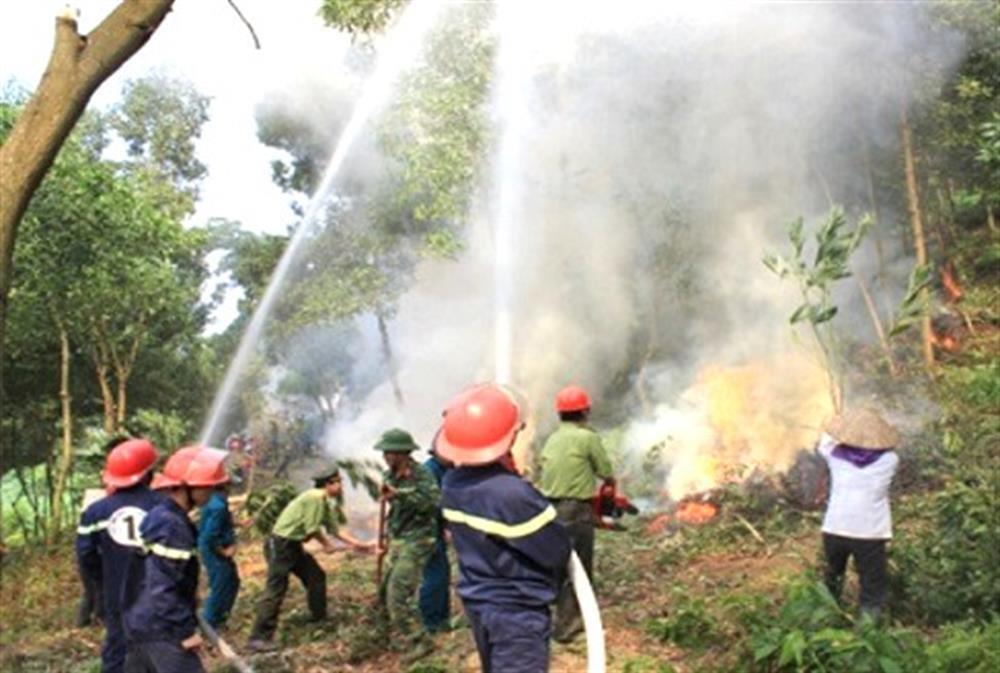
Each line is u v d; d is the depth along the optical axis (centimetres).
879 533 593
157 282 1430
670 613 701
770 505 1013
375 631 715
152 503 533
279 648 748
